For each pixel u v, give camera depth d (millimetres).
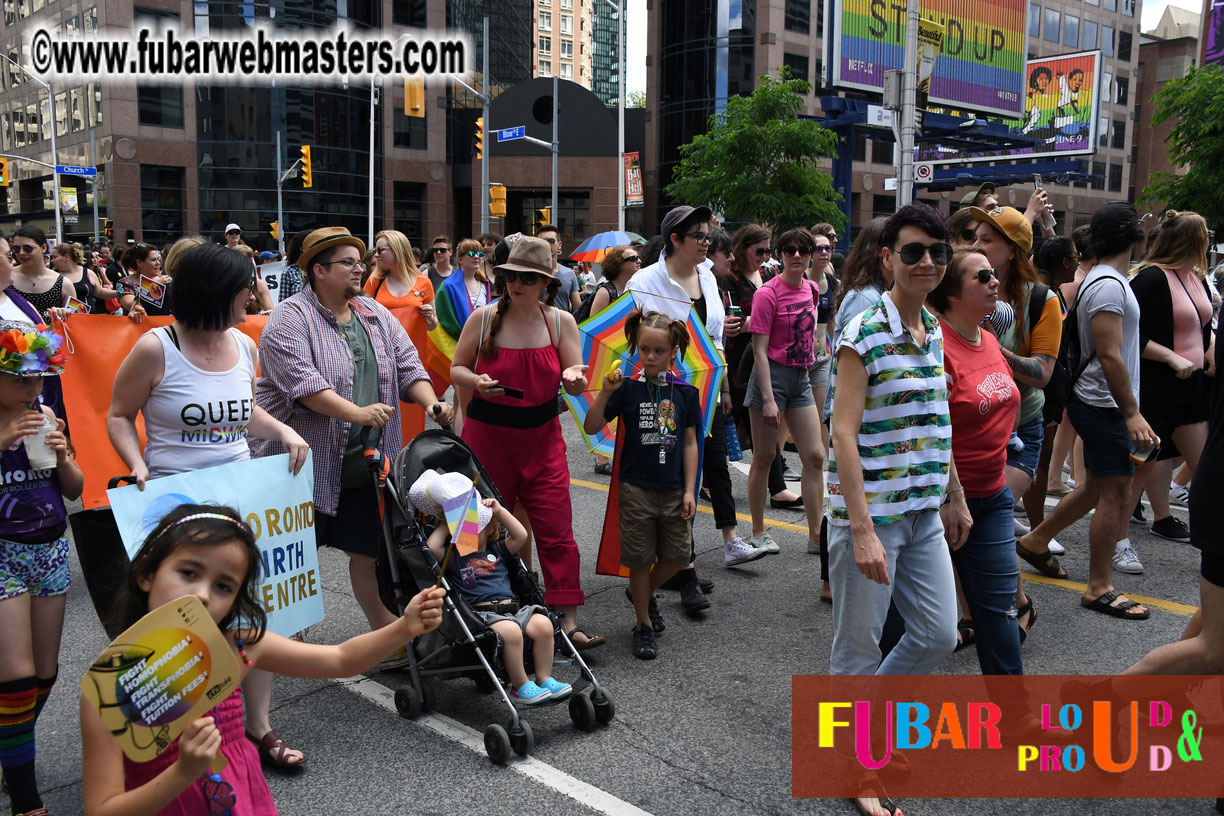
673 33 52438
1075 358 4840
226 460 3320
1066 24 66438
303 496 3482
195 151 48125
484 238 9430
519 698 3521
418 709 3713
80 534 2920
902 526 3070
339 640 4535
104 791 1695
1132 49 72312
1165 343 5516
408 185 55594
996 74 40250
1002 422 3369
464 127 57188
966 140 41000
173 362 3203
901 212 2975
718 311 5301
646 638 4438
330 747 3506
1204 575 3049
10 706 2875
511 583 3859
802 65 51781
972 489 3385
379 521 3781
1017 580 3453
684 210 5016
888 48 33906
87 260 13391
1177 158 28766
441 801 3129
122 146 46844
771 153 30531
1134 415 4582
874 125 33812
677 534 4496
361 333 3963
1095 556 4926
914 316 3055
